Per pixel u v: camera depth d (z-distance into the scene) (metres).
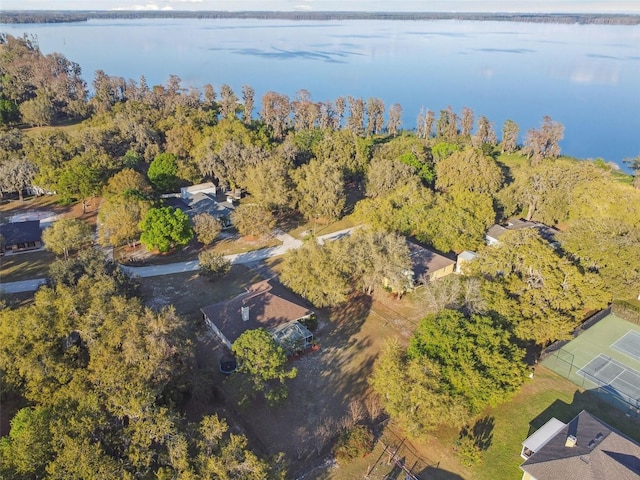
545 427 37.50
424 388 35.53
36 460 28.75
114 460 28.64
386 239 58.16
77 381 34.81
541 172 79.56
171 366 36.72
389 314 55.28
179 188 90.75
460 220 68.00
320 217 83.19
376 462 35.72
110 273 51.97
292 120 154.00
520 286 46.19
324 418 39.94
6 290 57.59
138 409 30.55
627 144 149.50
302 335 48.03
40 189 87.69
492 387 37.31
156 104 138.25
